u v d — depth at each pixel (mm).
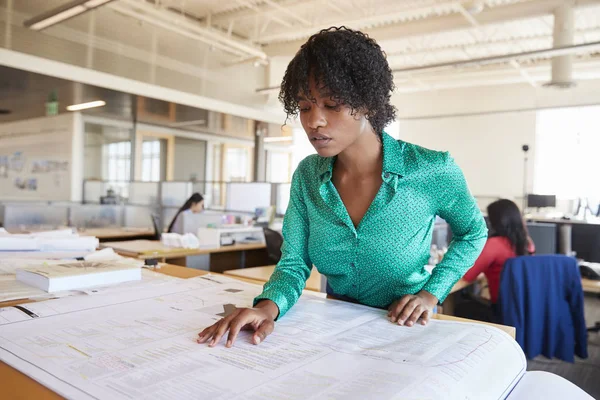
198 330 743
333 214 893
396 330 776
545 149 10148
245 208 5262
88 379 536
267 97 8406
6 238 1522
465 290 3113
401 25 6773
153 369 572
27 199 7898
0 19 4820
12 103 6910
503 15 6047
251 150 10398
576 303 2449
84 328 737
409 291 945
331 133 748
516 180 10367
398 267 905
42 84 5680
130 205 6379
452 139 11047
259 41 8055
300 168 971
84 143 8008
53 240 1588
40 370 560
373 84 747
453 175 865
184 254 3473
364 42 766
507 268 2416
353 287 980
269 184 5449
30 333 705
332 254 929
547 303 2430
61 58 5363
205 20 7527
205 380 542
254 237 4418
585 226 3297
